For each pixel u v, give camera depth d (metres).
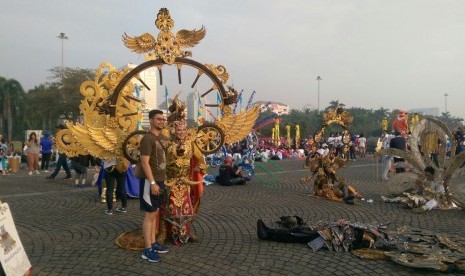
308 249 5.29
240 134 6.12
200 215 7.41
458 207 8.17
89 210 7.89
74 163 11.32
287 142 28.89
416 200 8.00
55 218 7.17
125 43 5.28
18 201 8.84
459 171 7.98
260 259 4.88
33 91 49.12
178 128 5.40
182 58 5.62
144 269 4.53
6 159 15.86
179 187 5.58
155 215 4.99
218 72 5.94
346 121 9.44
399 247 5.12
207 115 9.92
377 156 9.34
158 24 5.45
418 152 8.86
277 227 6.52
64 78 37.12
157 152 4.89
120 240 5.52
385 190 10.82
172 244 5.50
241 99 12.05
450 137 8.29
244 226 6.56
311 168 9.61
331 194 9.21
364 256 4.93
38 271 4.44
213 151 5.82
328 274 4.43
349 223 5.63
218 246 5.41
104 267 4.59
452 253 4.90
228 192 10.37
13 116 50.22
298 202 8.88
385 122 31.25
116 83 5.59
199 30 5.71
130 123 5.59
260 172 15.75
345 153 9.30
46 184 11.76
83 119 5.51
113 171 7.43
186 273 4.41
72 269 4.52
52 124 45.03
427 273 4.46
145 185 4.84
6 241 3.99
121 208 7.67
